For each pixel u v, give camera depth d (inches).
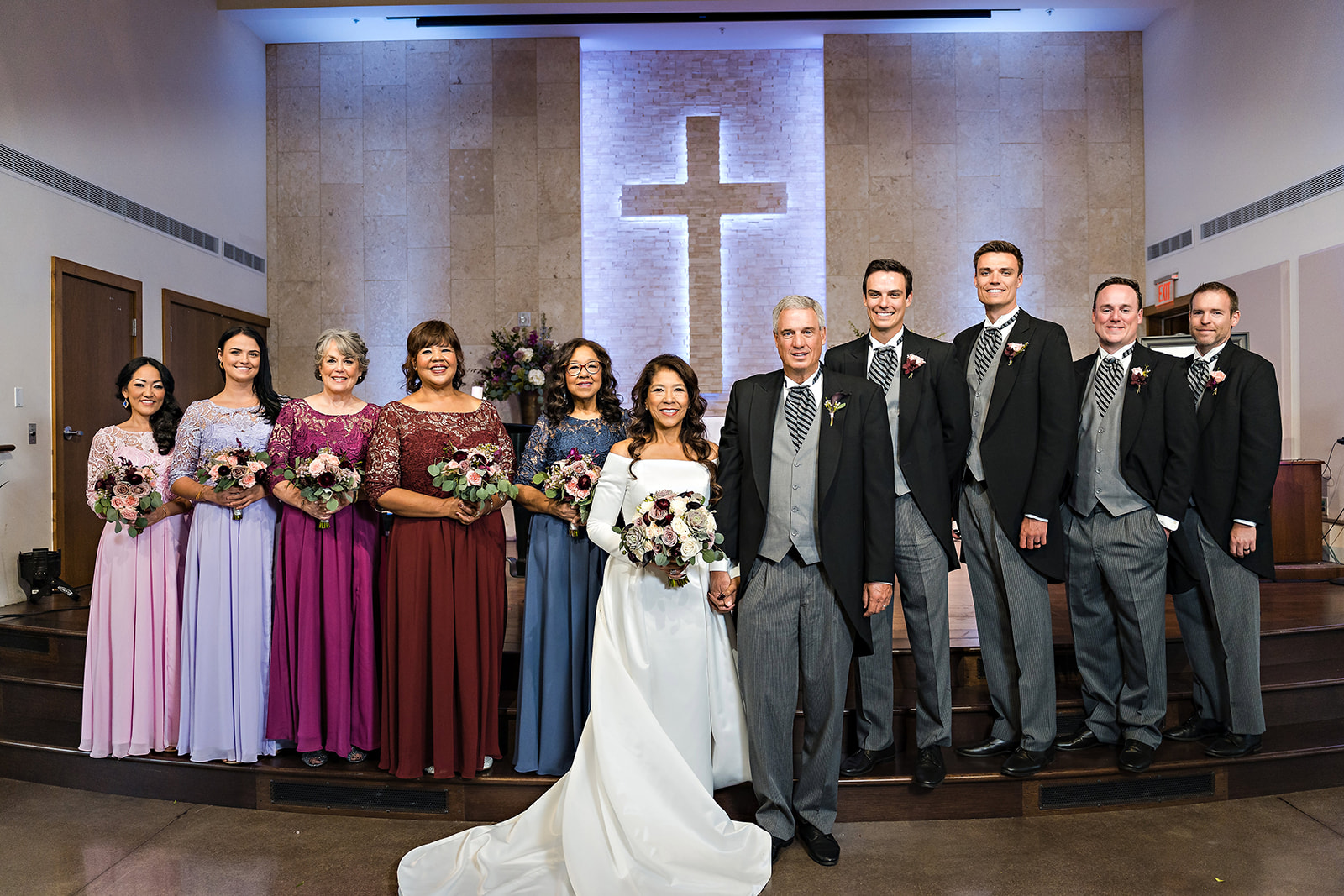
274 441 111.8
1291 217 240.4
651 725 92.4
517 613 157.0
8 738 126.5
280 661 111.4
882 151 311.4
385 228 316.2
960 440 106.4
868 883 92.0
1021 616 106.7
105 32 228.2
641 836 87.0
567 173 313.0
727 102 323.0
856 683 118.0
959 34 312.5
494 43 313.9
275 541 113.9
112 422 227.6
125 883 94.3
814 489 96.1
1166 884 92.1
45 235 203.8
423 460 105.8
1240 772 114.0
